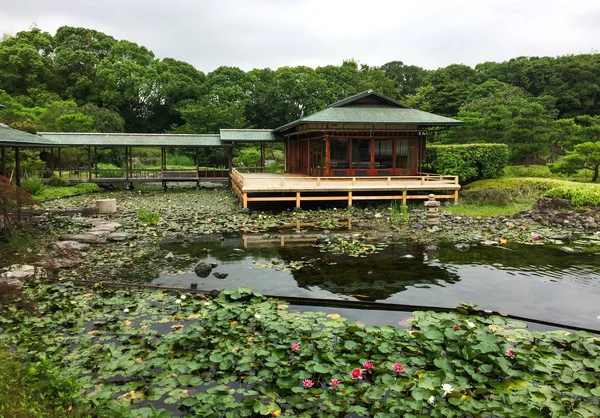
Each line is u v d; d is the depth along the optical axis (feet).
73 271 30.19
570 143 88.43
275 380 15.65
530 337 19.27
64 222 47.73
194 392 15.24
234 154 139.74
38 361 16.79
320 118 65.82
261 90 170.19
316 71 186.50
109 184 94.89
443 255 35.19
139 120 180.04
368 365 15.53
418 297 25.44
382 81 170.19
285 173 91.25
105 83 174.70
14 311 22.12
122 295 25.46
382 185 60.18
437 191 63.93
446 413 13.32
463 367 15.97
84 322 21.39
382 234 43.37
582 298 25.36
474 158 70.74
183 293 25.63
